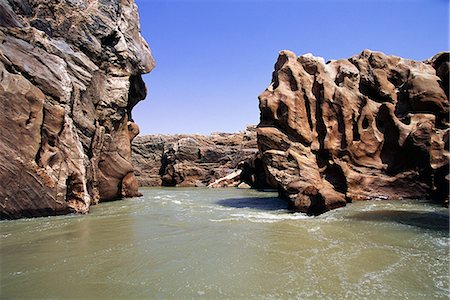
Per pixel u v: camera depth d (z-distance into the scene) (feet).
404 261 28.22
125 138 88.07
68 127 60.18
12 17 59.41
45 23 68.23
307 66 70.74
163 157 176.24
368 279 24.39
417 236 36.11
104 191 77.25
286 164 62.28
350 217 47.11
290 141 64.49
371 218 45.80
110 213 57.67
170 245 34.55
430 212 48.62
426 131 60.54
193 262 28.94
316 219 47.65
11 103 51.37
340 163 62.69
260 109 68.69
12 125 51.08
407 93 69.56
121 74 84.53
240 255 30.78
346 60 74.54
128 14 90.43
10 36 58.34
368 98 70.33
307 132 64.69
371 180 62.59
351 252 31.07
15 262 29.14
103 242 36.04
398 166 63.72
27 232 41.29
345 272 25.89
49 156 55.16
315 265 27.66
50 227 44.47
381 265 27.32
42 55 61.87
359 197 61.05
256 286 23.48
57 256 30.83
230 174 145.07
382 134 66.18
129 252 32.07
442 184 56.90
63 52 68.85
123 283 24.34
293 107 65.05
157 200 80.12
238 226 43.88
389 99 71.15
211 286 23.63
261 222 46.44
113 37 83.82
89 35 76.84
